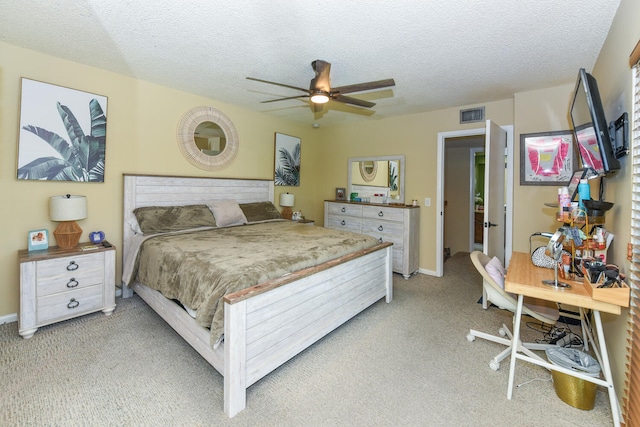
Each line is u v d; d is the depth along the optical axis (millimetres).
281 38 2297
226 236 3055
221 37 2305
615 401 1498
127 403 1680
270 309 1854
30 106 2617
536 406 1702
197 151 3840
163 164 3525
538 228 3312
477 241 6605
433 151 4270
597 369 1666
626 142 1613
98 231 3020
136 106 3275
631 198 1544
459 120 4031
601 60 2320
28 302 2336
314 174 5668
